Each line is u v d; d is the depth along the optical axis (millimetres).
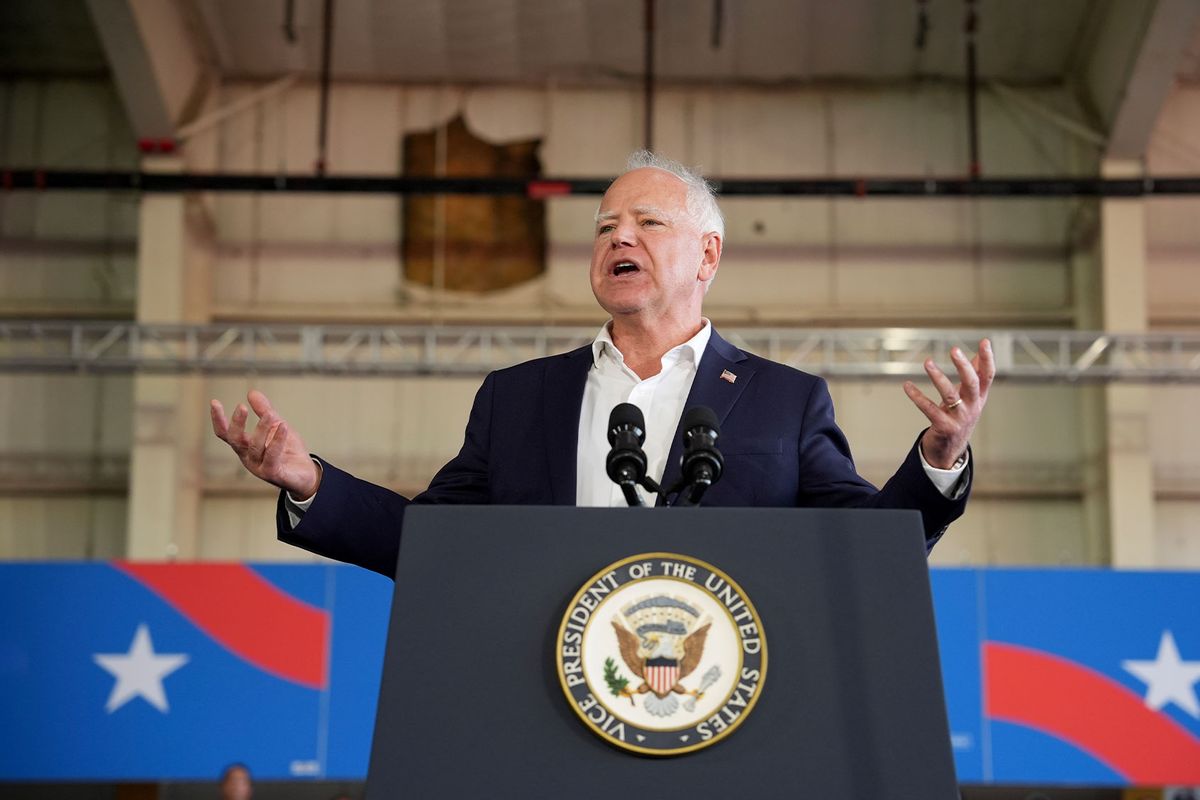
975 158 26891
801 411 5164
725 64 28156
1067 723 19328
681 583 3506
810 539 3602
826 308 27641
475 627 3508
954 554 27062
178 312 26203
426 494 5371
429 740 3377
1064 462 27250
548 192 26359
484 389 5637
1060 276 27750
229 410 27344
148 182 26250
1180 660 19469
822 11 26922
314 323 27609
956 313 27594
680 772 3324
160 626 19766
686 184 5785
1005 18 26922
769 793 3301
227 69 28172
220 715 19547
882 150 28219
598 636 3449
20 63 28094
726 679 3406
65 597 19766
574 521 3625
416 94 28406
